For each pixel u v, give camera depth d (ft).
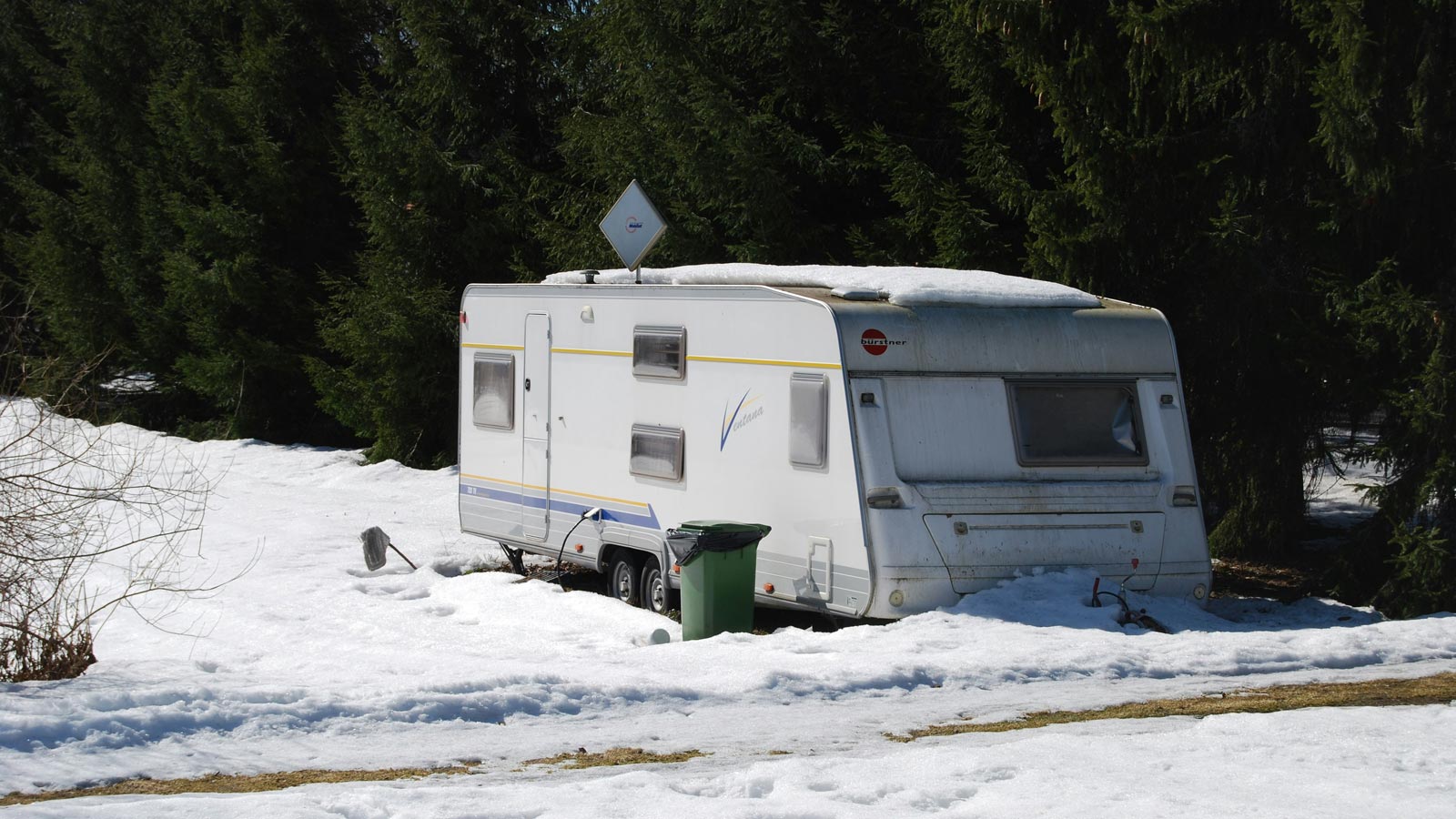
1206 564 35.24
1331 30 39.83
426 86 79.41
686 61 60.13
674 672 28.27
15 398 35.94
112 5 101.55
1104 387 35.35
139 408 103.50
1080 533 34.06
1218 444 49.75
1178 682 27.22
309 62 91.86
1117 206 45.88
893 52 57.26
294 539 52.75
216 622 38.01
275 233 93.04
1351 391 43.47
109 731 22.35
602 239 65.36
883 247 57.57
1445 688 26.23
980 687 26.84
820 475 33.76
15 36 109.29
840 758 20.44
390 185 79.41
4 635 29.58
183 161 94.84
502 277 80.07
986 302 35.22
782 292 34.96
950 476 33.53
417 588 42.70
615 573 41.39
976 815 16.94
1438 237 42.70
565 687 25.93
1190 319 47.75
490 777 20.06
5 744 21.47
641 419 39.75
